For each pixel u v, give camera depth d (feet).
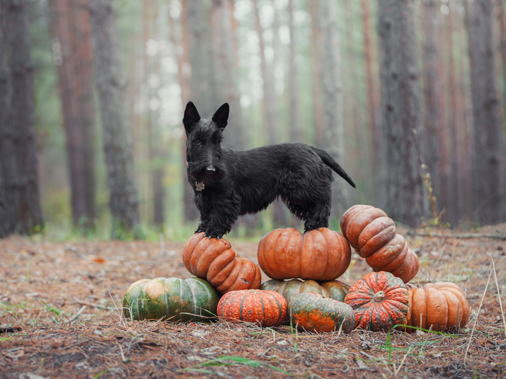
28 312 16.70
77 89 67.56
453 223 44.47
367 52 75.15
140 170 99.30
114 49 35.09
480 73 41.14
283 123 120.47
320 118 86.53
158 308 13.25
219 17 47.11
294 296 12.85
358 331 12.59
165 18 99.55
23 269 22.57
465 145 80.12
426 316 12.84
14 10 37.01
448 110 83.30
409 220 28.84
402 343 11.87
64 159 111.96
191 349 10.39
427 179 25.29
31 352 9.75
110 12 34.96
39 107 76.69
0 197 33.68
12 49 37.06
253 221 44.86
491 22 41.04
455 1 80.38
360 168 96.94
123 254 27.84
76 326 12.34
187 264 14.47
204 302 13.61
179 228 39.19
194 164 12.89
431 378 9.49
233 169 13.93
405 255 13.85
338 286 14.30
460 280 18.94
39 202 36.88
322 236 14.08
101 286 21.17
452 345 11.82
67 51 63.05
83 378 8.57
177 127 113.39
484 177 40.42
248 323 12.57
